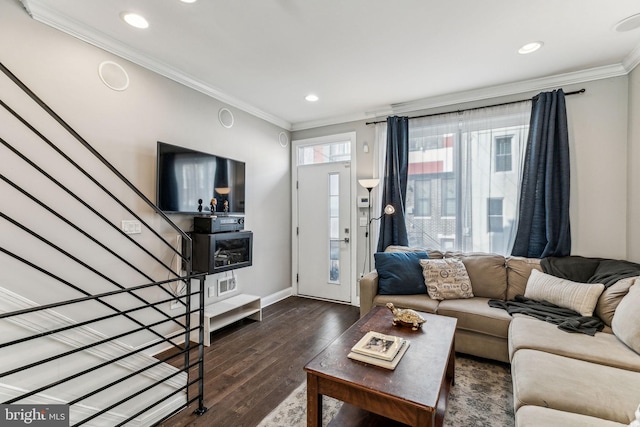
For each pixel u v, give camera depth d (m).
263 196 4.07
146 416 1.73
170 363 2.51
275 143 4.30
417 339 1.85
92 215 2.27
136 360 1.70
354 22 2.14
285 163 4.52
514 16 2.07
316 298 4.46
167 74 2.81
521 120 3.12
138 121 2.58
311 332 3.17
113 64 2.41
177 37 2.33
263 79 3.08
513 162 3.17
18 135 1.91
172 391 1.89
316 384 1.51
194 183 2.95
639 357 1.66
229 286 3.50
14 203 1.90
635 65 2.58
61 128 2.10
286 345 2.86
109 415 1.58
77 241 2.18
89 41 2.24
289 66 2.80
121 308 2.44
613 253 2.79
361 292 3.01
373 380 1.40
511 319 2.35
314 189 4.48
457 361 2.55
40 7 1.95
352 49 2.51
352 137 4.19
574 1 1.92
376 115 4.02
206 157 3.08
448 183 3.49
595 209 2.85
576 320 2.08
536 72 2.91
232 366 2.47
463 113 3.42
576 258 2.74
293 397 2.06
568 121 2.95
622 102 2.75
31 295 1.96
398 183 3.66
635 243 2.59
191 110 3.07
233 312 3.34
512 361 1.81
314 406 1.52
